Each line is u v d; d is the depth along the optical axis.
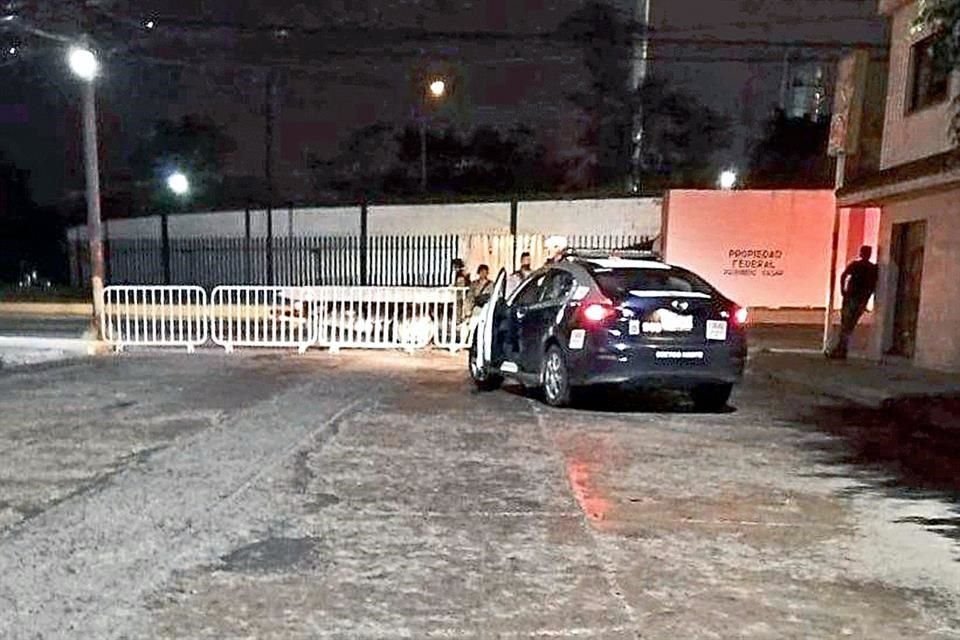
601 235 25.23
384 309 18.02
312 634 4.34
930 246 14.05
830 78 33.81
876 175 14.49
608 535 5.88
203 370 14.20
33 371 14.00
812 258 21.94
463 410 10.46
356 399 11.19
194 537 5.70
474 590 4.91
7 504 6.37
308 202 30.47
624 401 11.35
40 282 36.41
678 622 4.54
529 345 11.26
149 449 8.14
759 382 13.51
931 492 7.12
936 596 4.96
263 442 8.48
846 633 4.46
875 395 11.30
